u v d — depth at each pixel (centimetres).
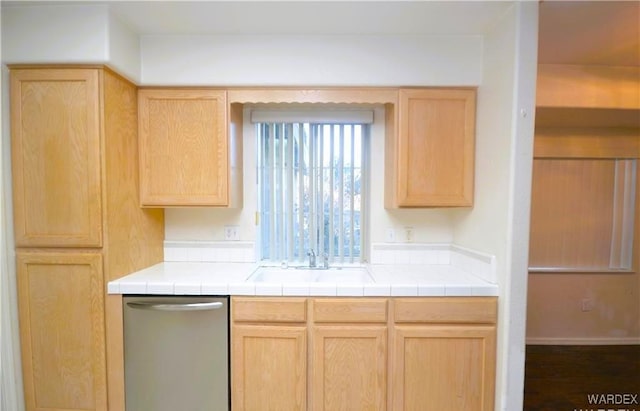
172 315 168
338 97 189
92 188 163
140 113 190
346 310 166
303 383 167
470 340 166
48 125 162
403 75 184
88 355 168
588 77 215
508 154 155
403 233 222
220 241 224
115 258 172
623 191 264
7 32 156
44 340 167
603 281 265
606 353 258
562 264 265
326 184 225
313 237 226
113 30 160
